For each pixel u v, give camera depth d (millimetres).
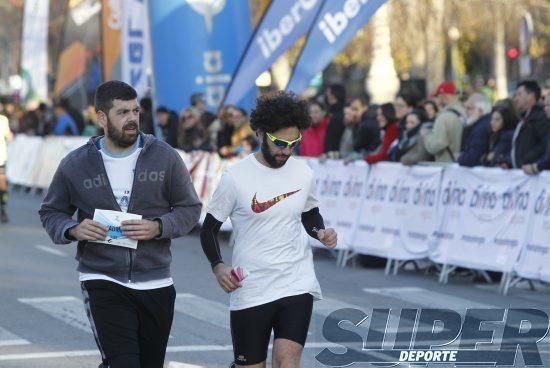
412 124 21891
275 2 25609
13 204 37875
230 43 30359
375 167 22391
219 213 9695
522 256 18562
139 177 9719
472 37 60750
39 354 14250
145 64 32031
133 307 9703
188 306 17781
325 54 24031
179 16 30438
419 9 52875
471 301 17859
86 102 51656
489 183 19484
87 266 9766
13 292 19109
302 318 9422
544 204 18234
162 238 9727
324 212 23734
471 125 21922
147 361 9992
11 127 56688
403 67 57812
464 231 19891
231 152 27656
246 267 9555
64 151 40875
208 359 14008
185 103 30734
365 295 18609
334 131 24500
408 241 21172
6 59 107000
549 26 56500
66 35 43031
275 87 59469
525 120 19422
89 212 9773
